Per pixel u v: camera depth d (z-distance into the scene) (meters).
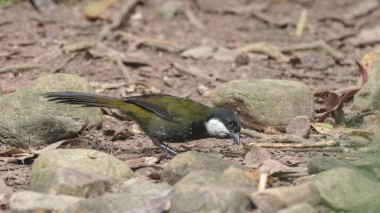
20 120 10.79
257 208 8.07
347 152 10.70
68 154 8.89
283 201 7.95
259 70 16.56
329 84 15.74
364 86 13.17
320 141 11.28
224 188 7.93
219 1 22.73
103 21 19.41
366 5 22.58
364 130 11.63
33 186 8.51
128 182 8.68
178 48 17.59
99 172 8.69
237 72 16.41
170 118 10.45
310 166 9.26
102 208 7.79
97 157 8.89
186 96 14.59
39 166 8.80
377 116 12.13
